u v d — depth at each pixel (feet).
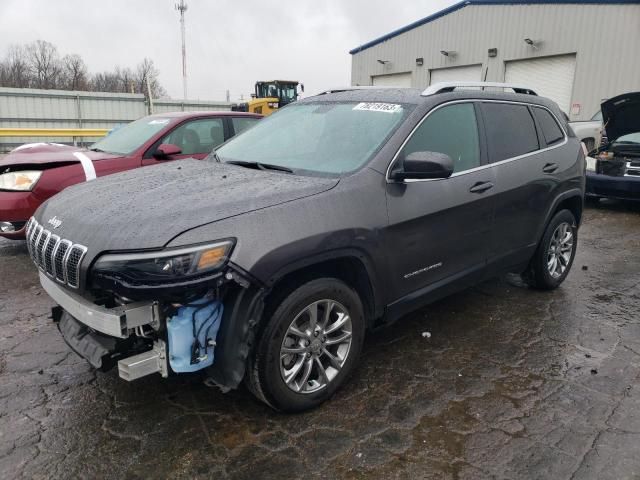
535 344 12.65
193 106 80.18
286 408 9.41
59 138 62.28
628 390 10.63
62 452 8.58
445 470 8.27
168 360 8.44
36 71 161.68
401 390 10.55
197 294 8.14
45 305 14.74
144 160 19.85
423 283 11.48
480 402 10.15
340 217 9.48
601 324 13.87
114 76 173.78
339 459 8.49
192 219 8.26
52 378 10.83
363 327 10.40
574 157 15.83
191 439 8.95
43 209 10.44
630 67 56.13
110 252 8.03
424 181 11.09
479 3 69.97
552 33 62.39
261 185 9.70
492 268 13.42
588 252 21.24
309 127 12.40
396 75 84.89
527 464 8.41
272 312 8.91
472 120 12.73
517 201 13.55
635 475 8.16
